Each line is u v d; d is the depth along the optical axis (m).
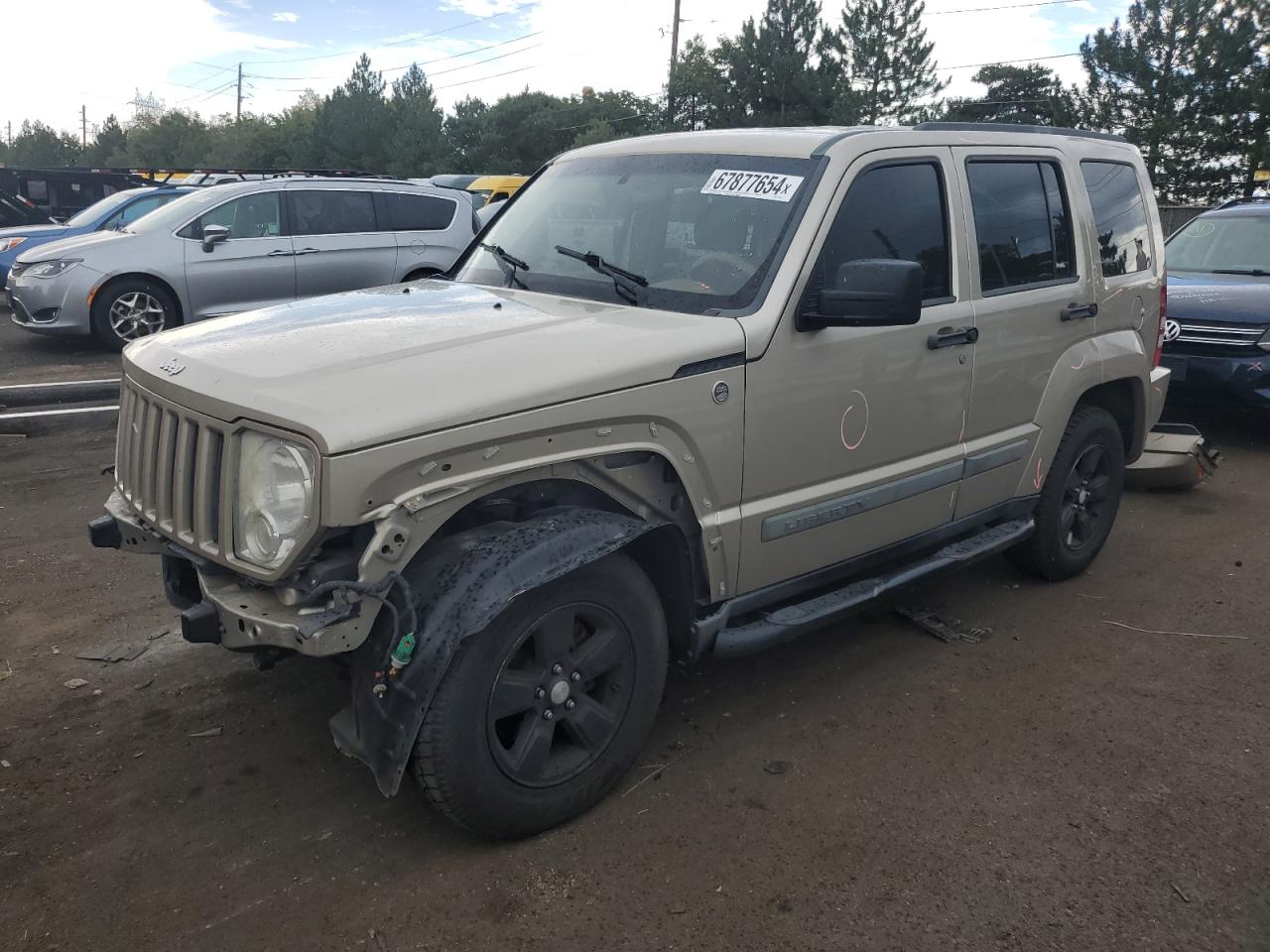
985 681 4.03
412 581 2.72
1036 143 4.50
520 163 66.31
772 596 3.53
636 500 3.11
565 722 2.98
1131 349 4.95
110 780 3.29
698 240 3.57
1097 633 4.50
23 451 7.19
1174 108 40.22
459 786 2.72
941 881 2.83
